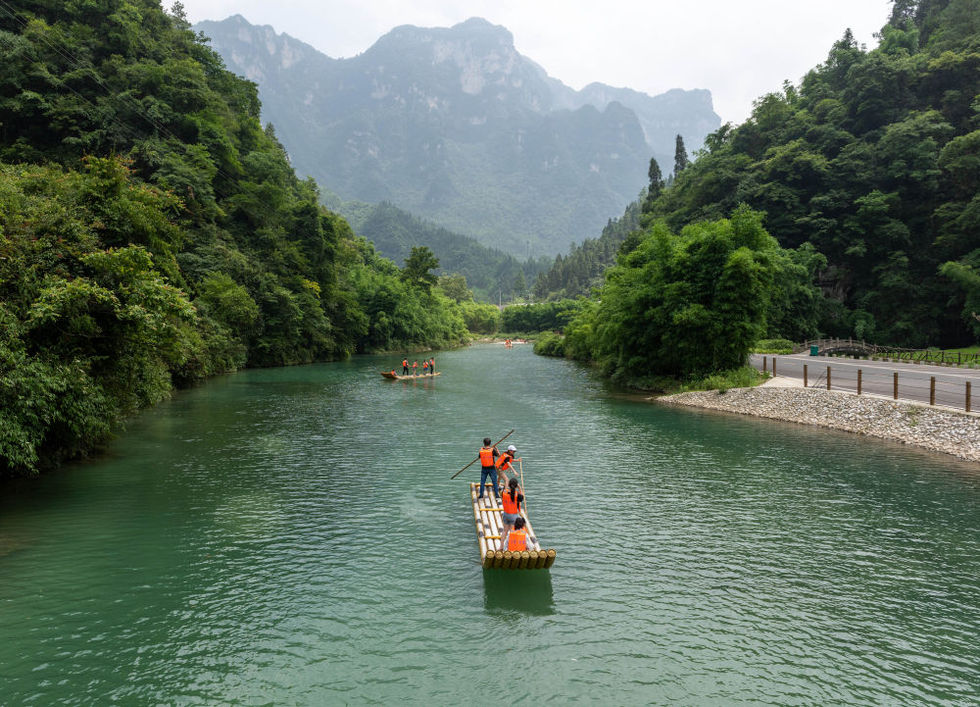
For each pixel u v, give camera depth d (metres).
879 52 87.00
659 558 11.33
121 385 19.39
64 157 46.91
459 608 9.35
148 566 10.84
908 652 8.09
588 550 11.73
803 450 20.52
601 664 7.78
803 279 66.12
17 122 48.50
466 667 7.69
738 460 19.11
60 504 14.31
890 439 22.06
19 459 13.76
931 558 11.27
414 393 37.84
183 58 67.25
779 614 9.16
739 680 7.43
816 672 7.59
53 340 15.90
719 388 32.75
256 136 76.69
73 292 15.35
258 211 63.69
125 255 17.12
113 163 22.50
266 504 14.55
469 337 144.00
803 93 97.50
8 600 9.43
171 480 16.55
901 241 69.25
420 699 7.00
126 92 51.69
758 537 12.40
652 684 7.32
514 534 10.55
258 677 7.44
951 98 73.69
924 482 16.36
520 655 8.00
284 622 8.86
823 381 31.52
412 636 8.48
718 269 34.66
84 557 11.18
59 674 7.46
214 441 21.88
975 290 58.56
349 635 8.49
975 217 60.56
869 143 76.12
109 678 7.39
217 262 51.06
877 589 10.01
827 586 10.12
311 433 23.70
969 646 8.24
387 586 10.12
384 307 90.00
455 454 20.12
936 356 47.25
